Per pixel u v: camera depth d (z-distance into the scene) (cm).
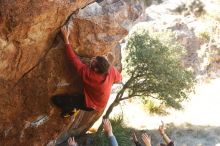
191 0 1900
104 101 590
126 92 1455
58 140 948
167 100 1163
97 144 1096
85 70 570
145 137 589
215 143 1159
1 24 523
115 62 837
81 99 616
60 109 665
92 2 598
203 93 1533
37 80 625
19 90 624
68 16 578
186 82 1192
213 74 1650
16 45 562
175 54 1163
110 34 623
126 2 637
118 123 1212
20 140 674
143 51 1116
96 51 624
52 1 534
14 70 594
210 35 1717
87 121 989
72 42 600
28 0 518
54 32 584
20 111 644
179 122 1320
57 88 635
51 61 614
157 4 1903
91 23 594
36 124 668
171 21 1752
